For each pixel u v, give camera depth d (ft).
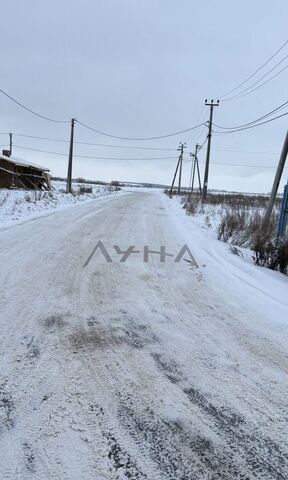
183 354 11.00
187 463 6.81
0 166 94.84
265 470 6.79
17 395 8.39
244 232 34.78
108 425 7.63
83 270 19.56
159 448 7.12
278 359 11.16
